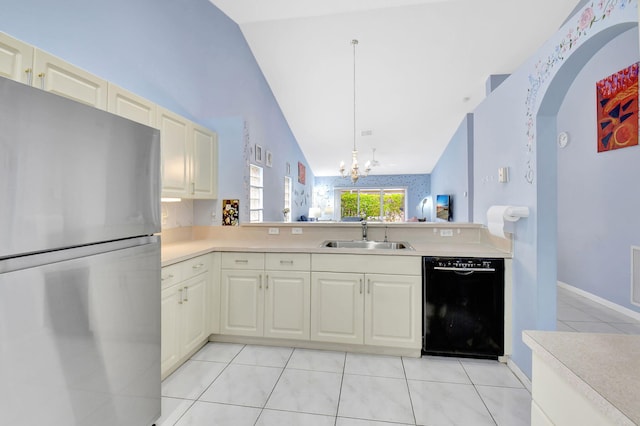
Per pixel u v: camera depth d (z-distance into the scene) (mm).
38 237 911
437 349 2160
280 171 5664
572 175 3721
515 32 3605
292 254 2334
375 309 2229
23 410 869
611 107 3121
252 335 2385
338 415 1602
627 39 2912
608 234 3213
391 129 6504
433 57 4145
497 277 2092
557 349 708
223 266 2418
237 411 1630
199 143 2697
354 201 10164
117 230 1206
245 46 3965
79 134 1045
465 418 1579
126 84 2150
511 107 2133
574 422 618
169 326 1896
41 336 914
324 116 5980
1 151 820
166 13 2549
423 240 2730
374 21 3578
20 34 1496
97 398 1114
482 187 2699
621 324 2762
